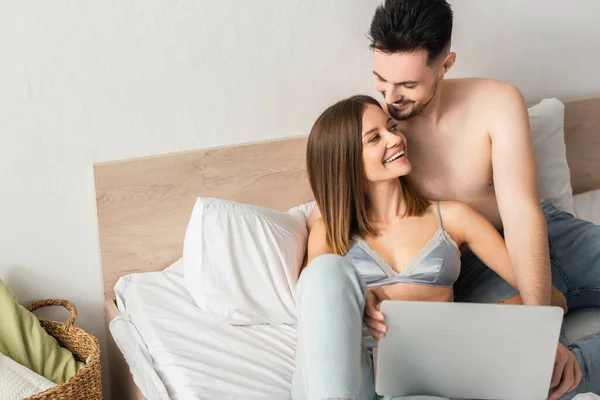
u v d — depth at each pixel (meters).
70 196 1.76
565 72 2.34
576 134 2.33
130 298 1.72
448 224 1.53
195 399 1.35
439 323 1.20
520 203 1.49
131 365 1.56
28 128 1.67
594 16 2.32
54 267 1.79
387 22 1.41
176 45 1.76
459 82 1.62
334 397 1.13
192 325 1.58
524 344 1.21
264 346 1.53
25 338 1.64
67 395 1.52
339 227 1.50
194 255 1.62
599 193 2.24
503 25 2.17
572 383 1.33
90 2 1.65
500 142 1.54
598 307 1.69
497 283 1.57
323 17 1.90
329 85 1.97
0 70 1.61
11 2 1.58
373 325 1.22
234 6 1.79
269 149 1.91
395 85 1.46
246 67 1.85
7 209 1.71
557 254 1.68
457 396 1.27
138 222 1.81
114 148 1.77
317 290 1.18
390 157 1.44
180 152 1.83
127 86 1.74
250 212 1.64
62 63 1.66
